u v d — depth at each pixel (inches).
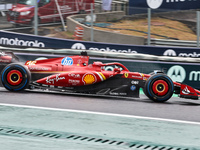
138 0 1531.7
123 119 598.2
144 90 818.8
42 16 1309.1
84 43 1274.6
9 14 1295.5
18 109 627.8
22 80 789.9
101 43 1278.3
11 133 467.8
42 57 1222.9
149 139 477.4
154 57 1224.8
